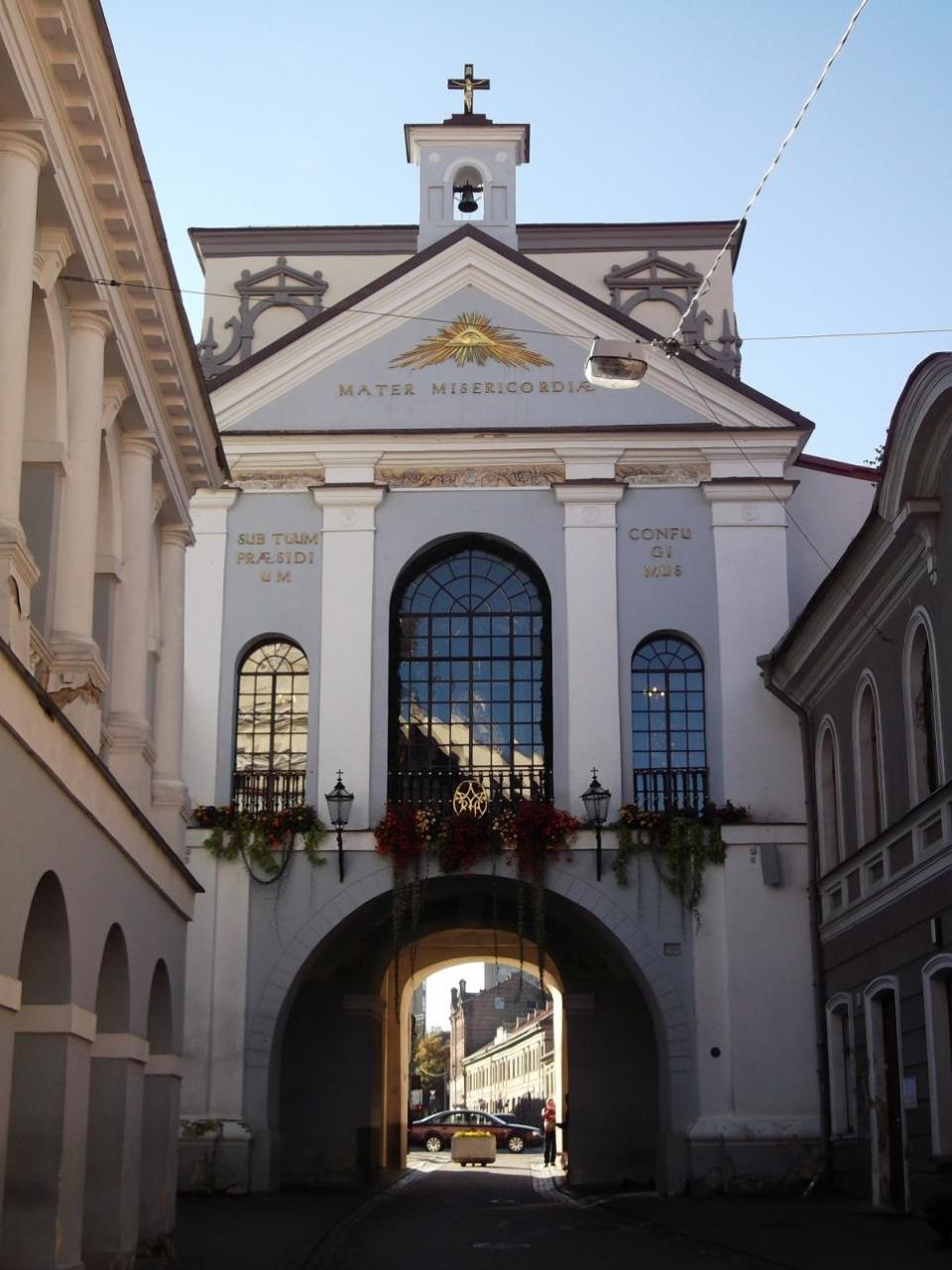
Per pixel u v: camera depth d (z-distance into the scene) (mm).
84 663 13992
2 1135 11227
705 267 34312
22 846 11781
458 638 28547
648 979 26422
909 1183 20531
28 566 11891
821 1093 25781
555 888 26781
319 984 30828
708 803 27047
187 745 27672
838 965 25141
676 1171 25719
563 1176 33812
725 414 28781
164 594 19984
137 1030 16688
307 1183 29891
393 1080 35062
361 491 28594
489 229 31828
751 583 28141
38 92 12188
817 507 29641
